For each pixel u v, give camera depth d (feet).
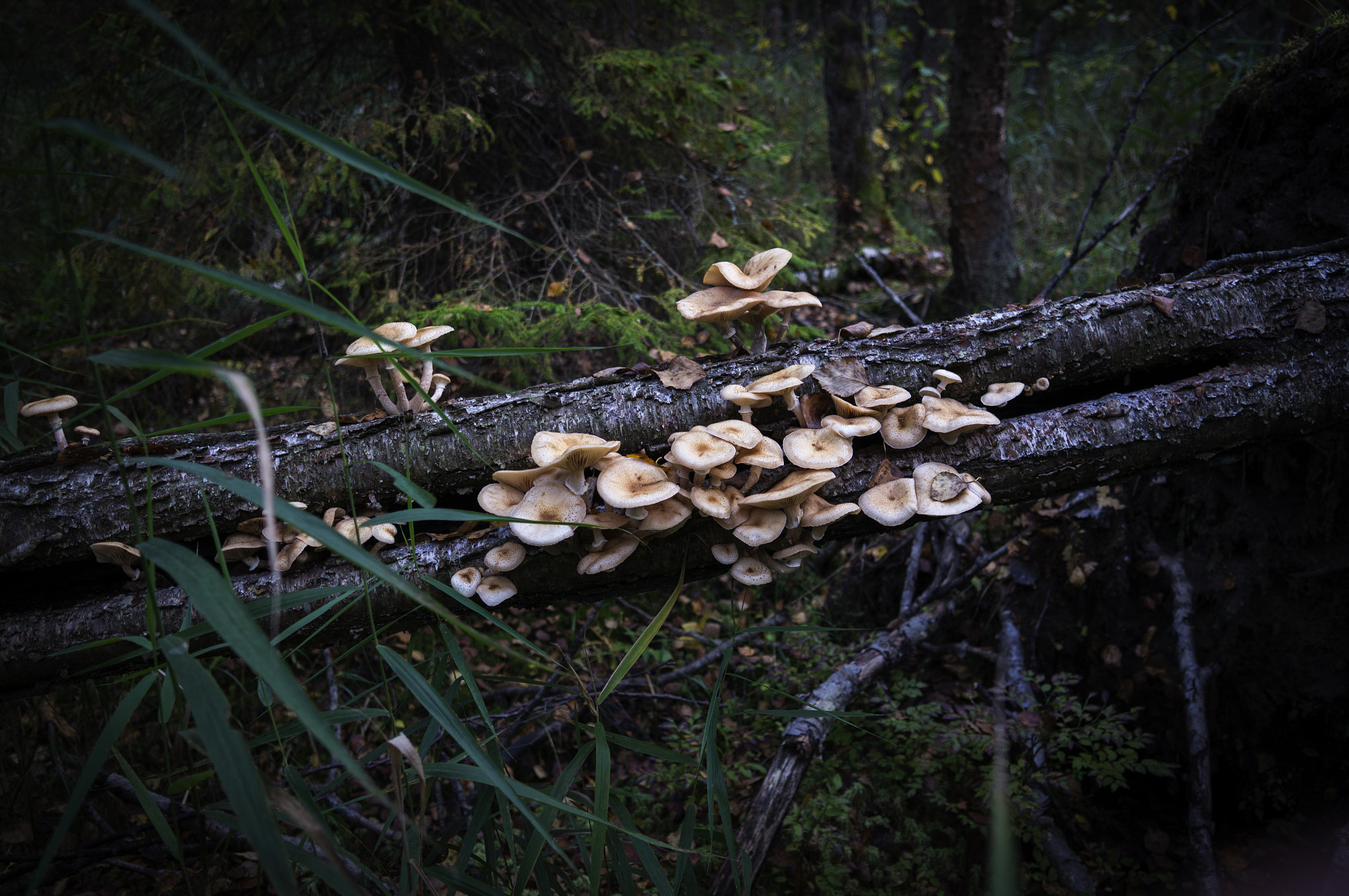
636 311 4.49
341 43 5.02
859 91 8.89
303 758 3.43
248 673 3.68
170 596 2.45
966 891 3.08
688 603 4.30
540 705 3.42
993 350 2.64
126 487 1.84
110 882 2.98
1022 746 3.32
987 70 5.84
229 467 2.46
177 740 3.34
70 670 2.44
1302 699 3.16
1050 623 3.71
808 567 4.43
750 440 2.37
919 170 10.29
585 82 5.01
